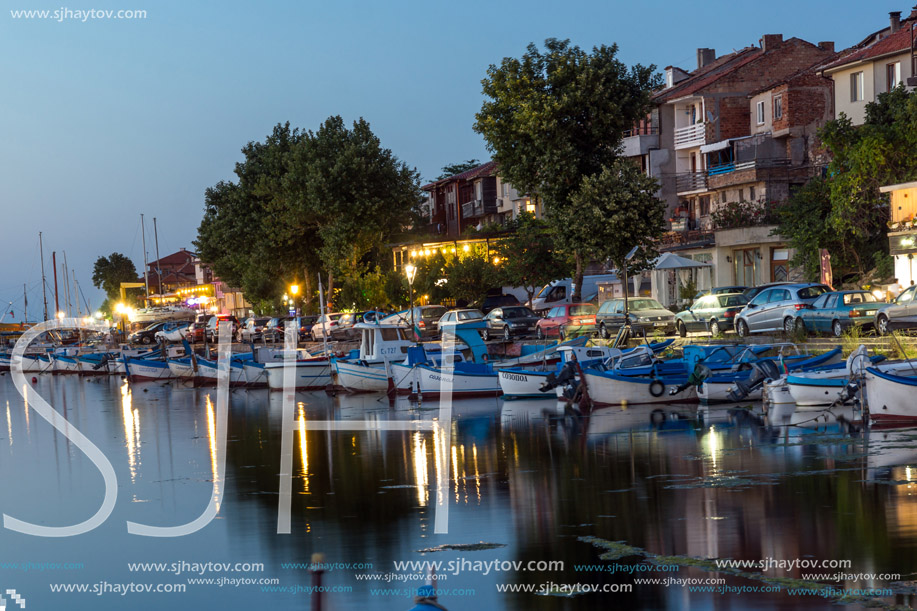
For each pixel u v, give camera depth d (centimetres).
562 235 4747
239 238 8194
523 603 1261
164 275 18488
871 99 5394
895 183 4297
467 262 5872
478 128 4944
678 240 6406
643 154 7262
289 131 8362
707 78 7019
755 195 6066
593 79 4775
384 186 7438
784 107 6088
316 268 7912
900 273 4056
